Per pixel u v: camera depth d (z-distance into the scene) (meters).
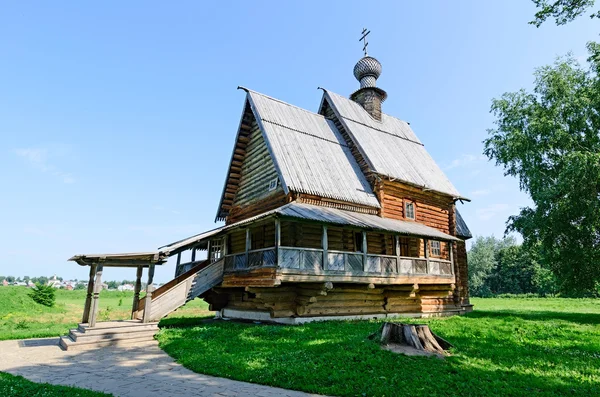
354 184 18.88
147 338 12.59
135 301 15.12
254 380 7.21
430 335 9.57
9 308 28.34
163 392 6.62
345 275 14.50
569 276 21.23
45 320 23.42
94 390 6.81
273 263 13.11
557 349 10.11
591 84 22.92
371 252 18.17
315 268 13.78
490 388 6.61
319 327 13.13
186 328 14.27
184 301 15.03
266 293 14.82
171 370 8.38
